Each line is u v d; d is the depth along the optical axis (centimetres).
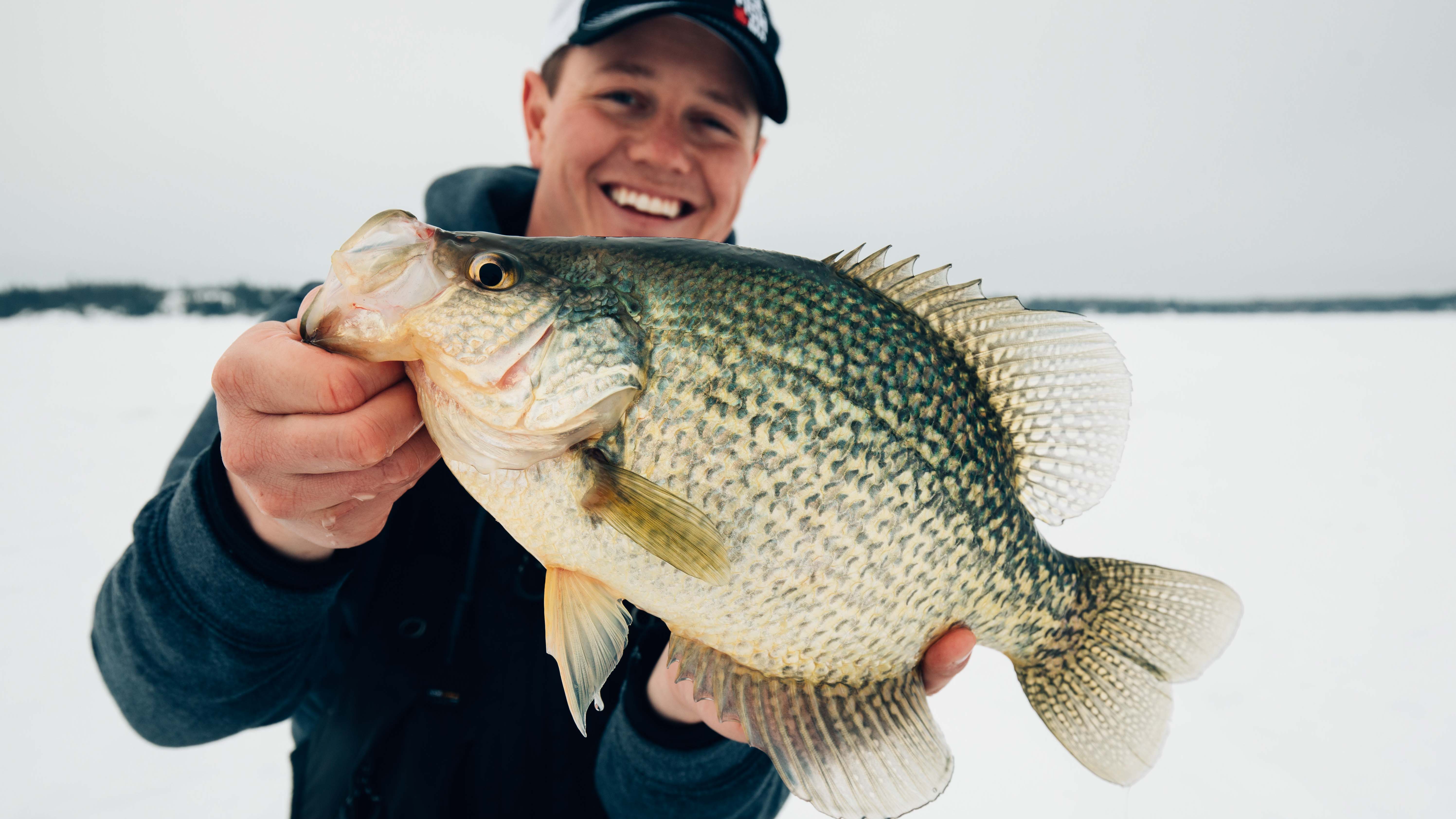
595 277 31
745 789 42
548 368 30
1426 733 69
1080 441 36
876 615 32
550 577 32
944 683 34
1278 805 61
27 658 78
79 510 125
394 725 40
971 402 34
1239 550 113
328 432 25
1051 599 38
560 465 30
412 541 42
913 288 34
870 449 31
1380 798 61
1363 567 105
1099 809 62
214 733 39
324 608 36
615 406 30
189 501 34
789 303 31
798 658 32
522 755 41
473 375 29
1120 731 39
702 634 32
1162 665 40
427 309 29
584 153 53
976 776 66
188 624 34
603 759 42
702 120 55
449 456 30
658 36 52
